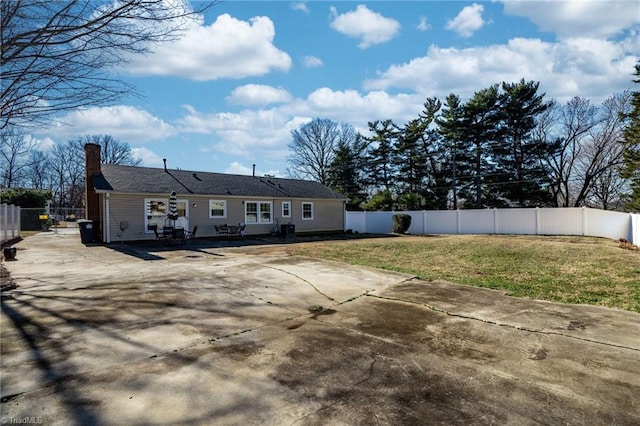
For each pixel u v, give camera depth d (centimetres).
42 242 1653
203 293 634
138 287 673
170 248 1431
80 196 4959
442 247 1366
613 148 2831
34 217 2791
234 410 266
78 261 1030
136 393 289
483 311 536
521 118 3003
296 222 2369
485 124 3117
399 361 359
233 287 685
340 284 718
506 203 3177
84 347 385
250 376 322
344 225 2684
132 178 1819
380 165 3962
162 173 1995
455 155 3331
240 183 2245
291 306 564
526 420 257
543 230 2028
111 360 353
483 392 297
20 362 346
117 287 671
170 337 419
